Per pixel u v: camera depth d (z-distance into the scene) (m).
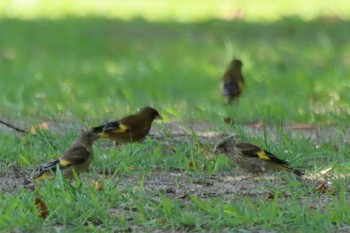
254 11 36.44
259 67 24.19
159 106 18.34
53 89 20.89
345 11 35.81
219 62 25.89
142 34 32.06
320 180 12.03
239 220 9.93
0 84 21.81
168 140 14.28
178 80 22.42
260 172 12.27
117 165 12.51
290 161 12.91
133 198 10.87
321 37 29.67
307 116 16.78
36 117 16.77
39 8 38.91
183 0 40.25
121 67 25.03
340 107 17.73
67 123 16.19
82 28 33.53
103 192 10.76
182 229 9.82
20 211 10.02
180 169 12.65
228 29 32.44
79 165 11.52
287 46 28.16
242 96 19.94
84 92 20.33
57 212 10.12
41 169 11.36
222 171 12.62
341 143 13.96
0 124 16.02
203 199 11.05
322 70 23.48
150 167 12.62
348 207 10.30
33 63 25.80
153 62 25.59
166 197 10.69
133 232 9.75
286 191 11.41
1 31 32.72
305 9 36.53
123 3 40.06
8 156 12.95
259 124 16.17
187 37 31.14
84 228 9.76
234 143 12.39
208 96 20.09
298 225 9.86
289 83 21.50
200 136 14.72
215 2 39.47
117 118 16.94
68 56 27.45
